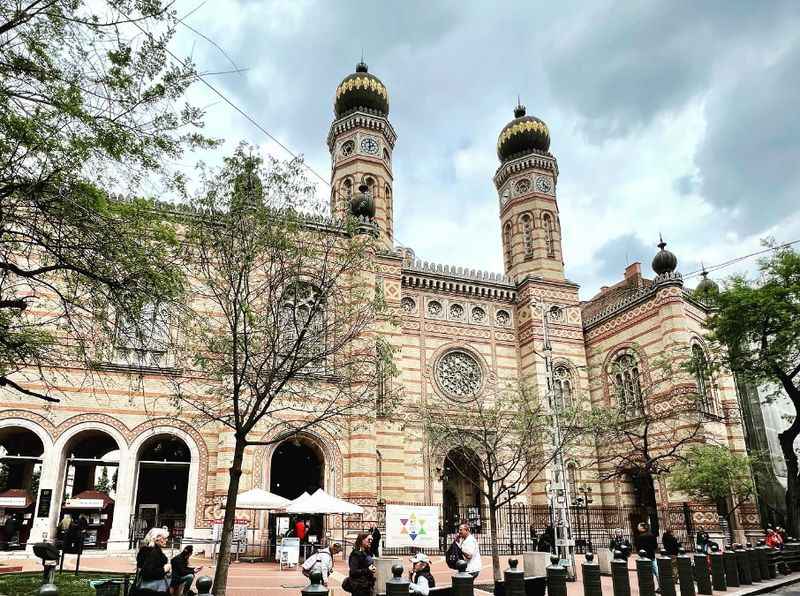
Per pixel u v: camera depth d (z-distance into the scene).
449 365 41.03
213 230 16.81
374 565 17.84
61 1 11.45
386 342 20.20
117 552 24.75
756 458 34.22
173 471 36.84
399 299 38.38
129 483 25.73
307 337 18.56
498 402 28.31
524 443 26.58
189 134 13.25
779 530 31.36
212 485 26.86
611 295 52.41
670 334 37.28
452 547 16.12
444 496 41.41
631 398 38.66
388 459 34.31
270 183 17.45
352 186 43.31
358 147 44.12
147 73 12.52
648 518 37.81
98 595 12.51
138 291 13.70
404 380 38.72
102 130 12.02
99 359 17.22
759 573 21.80
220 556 14.70
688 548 33.22
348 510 23.69
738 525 34.94
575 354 42.75
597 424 28.22
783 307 28.95
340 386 19.02
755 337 30.94
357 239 19.41
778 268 30.17
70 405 25.73
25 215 13.29
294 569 22.62
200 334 17.64
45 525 24.31
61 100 11.49
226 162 17.09
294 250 17.77
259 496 23.98
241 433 15.85
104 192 12.77
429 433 31.45
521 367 42.50
